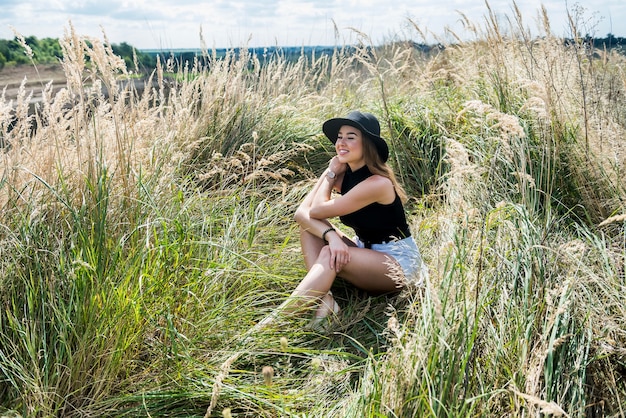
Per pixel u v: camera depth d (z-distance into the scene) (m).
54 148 3.33
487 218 2.82
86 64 3.25
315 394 2.63
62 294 2.65
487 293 2.62
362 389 2.36
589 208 3.93
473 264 2.67
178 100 5.01
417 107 5.88
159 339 2.77
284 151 5.25
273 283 3.55
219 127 5.13
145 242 2.92
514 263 2.86
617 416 2.14
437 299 2.19
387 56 8.23
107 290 2.65
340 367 2.84
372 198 3.46
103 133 3.34
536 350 2.33
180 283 2.98
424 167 5.21
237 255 3.14
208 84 5.26
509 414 2.14
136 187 3.19
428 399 2.09
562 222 3.80
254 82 5.96
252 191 4.34
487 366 2.36
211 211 3.80
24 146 3.26
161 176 3.59
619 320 2.62
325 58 7.14
